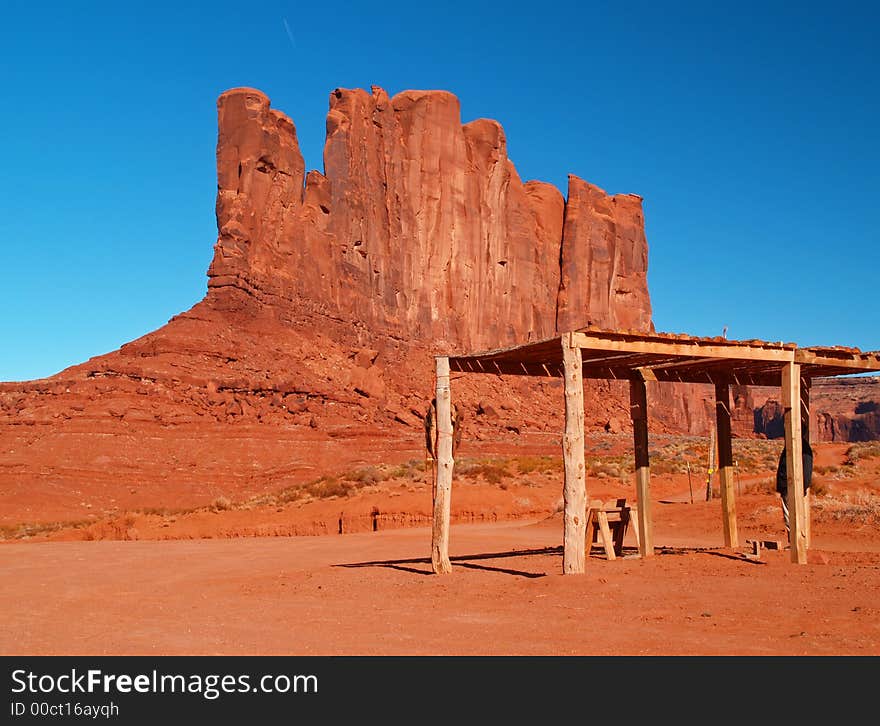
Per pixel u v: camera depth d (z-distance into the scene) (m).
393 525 34.38
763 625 9.67
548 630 9.85
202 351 73.31
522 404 106.75
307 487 47.03
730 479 18.50
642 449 17.88
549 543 23.66
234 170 84.00
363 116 101.50
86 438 58.31
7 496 49.06
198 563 20.89
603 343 14.43
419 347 103.88
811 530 22.00
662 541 23.05
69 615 12.37
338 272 93.94
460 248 111.69
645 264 141.12
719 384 18.62
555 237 128.88
